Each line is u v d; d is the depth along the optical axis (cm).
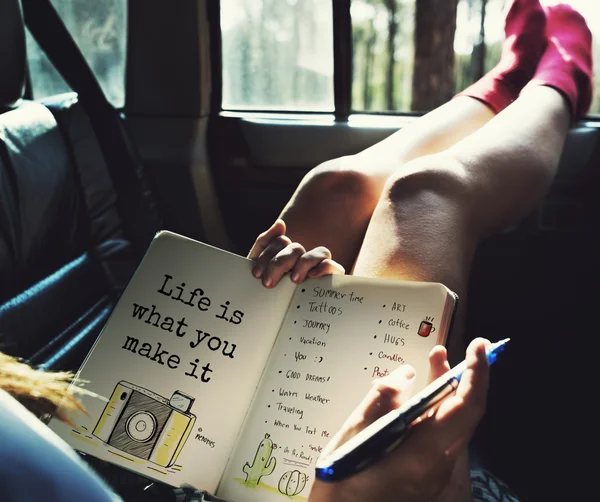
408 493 69
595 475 137
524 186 123
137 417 83
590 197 172
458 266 104
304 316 87
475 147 120
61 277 141
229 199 189
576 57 157
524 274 174
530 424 150
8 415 42
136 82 183
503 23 171
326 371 83
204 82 182
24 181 133
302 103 186
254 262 92
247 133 184
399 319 83
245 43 183
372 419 69
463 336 105
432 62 178
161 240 94
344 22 177
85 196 158
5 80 139
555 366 164
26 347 124
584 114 158
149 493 93
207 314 88
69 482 40
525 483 136
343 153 181
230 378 85
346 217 118
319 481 70
